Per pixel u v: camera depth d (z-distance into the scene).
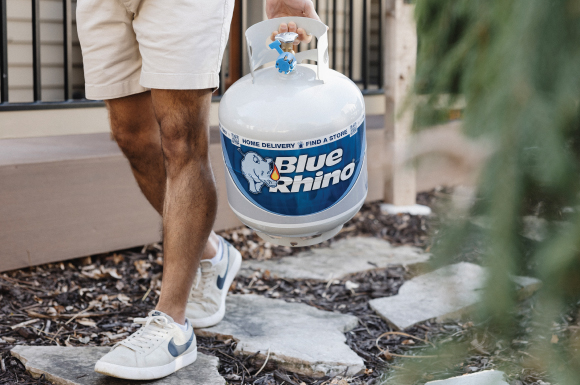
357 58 5.65
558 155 0.36
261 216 1.35
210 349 1.87
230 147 1.34
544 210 0.39
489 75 0.38
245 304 2.22
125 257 2.75
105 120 3.49
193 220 1.63
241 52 3.90
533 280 0.41
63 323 2.03
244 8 3.88
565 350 0.45
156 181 1.93
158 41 1.54
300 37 1.45
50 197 2.46
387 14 2.04
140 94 1.80
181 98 1.57
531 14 0.36
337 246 3.03
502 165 0.38
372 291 2.42
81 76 4.83
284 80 1.32
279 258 2.83
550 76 0.36
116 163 2.65
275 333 1.95
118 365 1.53
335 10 4.19
